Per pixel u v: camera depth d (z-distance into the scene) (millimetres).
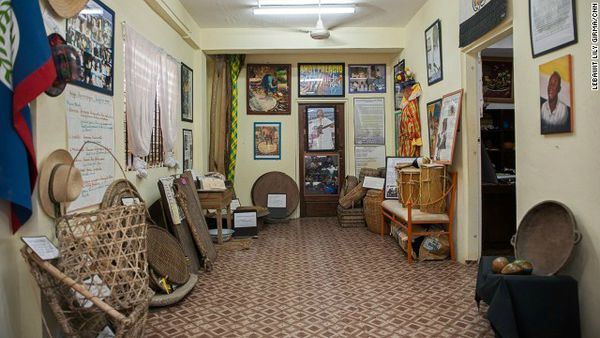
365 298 3129
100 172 2896
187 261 3543
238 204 6059
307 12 5145
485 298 2418
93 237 2031
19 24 1947
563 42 2430
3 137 1908
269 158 6902
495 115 5723
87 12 2730
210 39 5914
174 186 4027
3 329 2010
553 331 2203
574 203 2379
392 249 4699
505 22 3123
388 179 5258
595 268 2223
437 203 4180
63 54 2234
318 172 6918
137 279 2135
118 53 3250
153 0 3877
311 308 2945
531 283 2217
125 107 3391
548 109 2576
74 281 1887
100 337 2127
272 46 5934
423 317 2752
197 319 2771
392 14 5383
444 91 4430
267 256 4449
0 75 1912
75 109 2564
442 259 4184
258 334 2527
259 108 6879
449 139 4105
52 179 2201
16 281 2082
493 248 4602
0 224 2004
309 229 5957
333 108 6879
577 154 2346
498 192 4477
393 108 6723
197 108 5898
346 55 6875
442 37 4457
